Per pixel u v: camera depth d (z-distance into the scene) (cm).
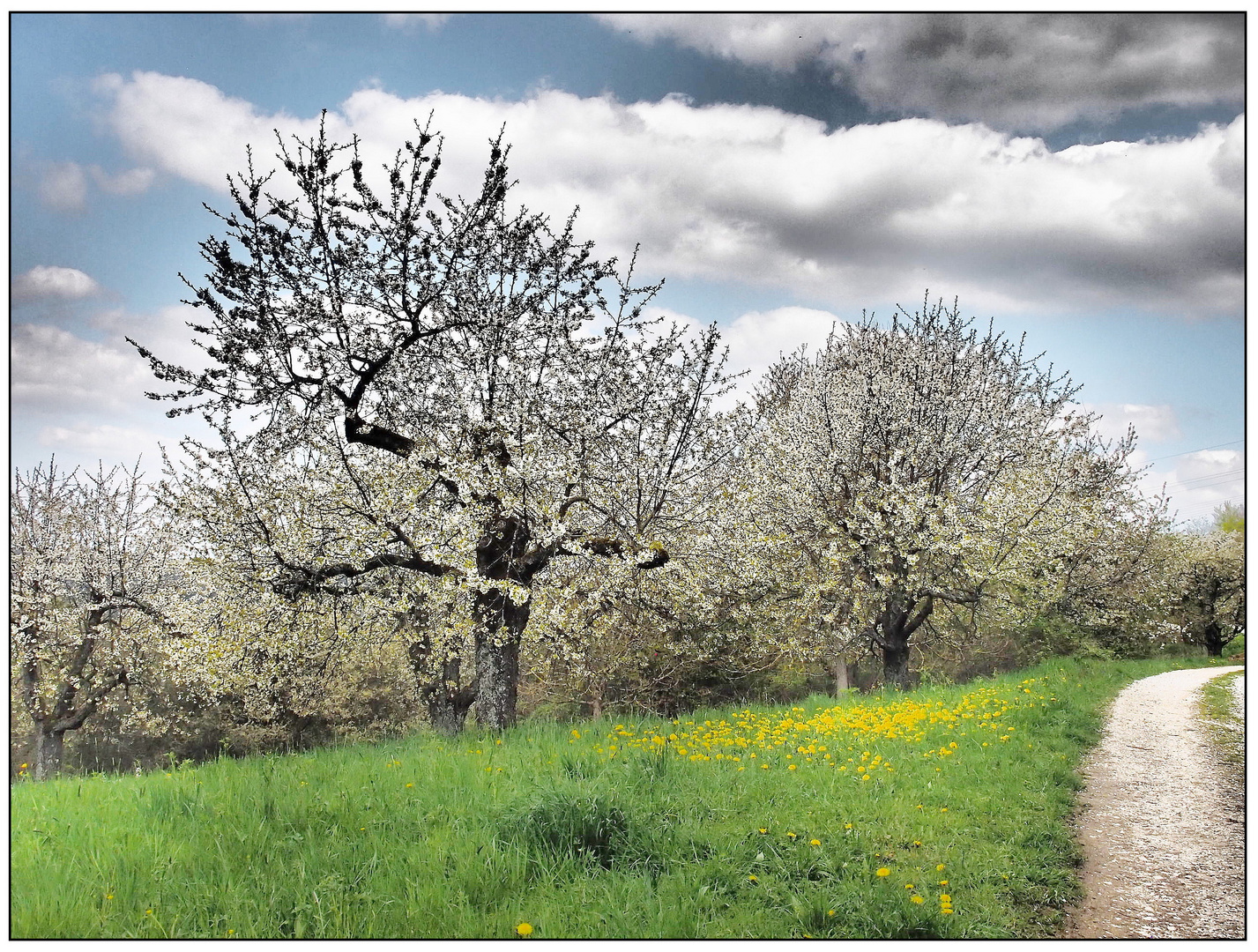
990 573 1800
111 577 2195
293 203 1091
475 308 1206
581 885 569
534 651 1723
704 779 790
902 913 544
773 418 2256
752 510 1867
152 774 1041
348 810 704
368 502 1270
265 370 1088
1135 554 2522
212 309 1073
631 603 1520
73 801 813
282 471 1333
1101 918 574
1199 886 625
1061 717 1205
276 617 1285
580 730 1115
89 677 2259
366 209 1123
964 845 670
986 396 2014
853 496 1944
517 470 1223
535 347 1257
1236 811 805
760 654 2109
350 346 1145
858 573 1870
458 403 1205
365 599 1336
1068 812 795
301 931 503
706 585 1648
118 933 502
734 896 573
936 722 1101
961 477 1969
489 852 599
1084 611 2062
